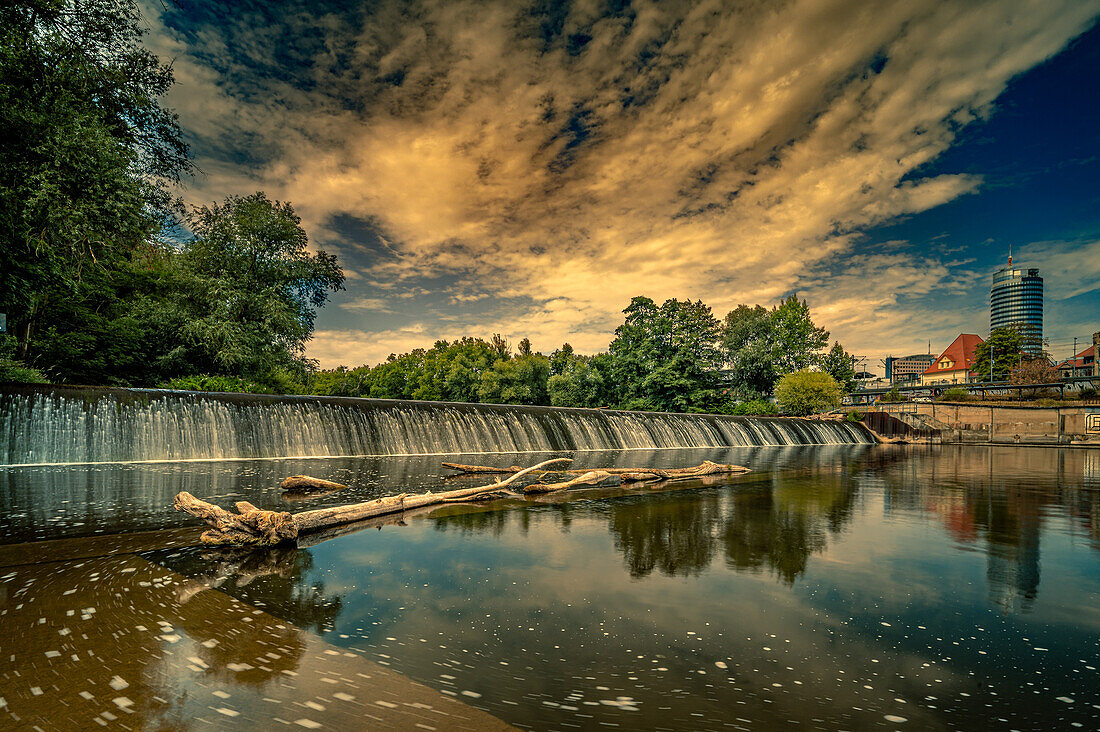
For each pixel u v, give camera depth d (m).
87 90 16.80
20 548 6.46
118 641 3.83
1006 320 181.50
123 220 16.94
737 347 70.44
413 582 5.44
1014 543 7.64
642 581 5.60
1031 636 4.27
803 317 72.00
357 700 3.04
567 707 3.01
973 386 75.94
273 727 2.71
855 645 4.04
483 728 2.74
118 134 19.48
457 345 87.06
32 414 15.65
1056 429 45.12
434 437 24.70
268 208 33.00
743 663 3.68
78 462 16.12
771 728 2.82
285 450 20.05
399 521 8.74
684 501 11.31
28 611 4.38
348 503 10.03
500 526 8.42
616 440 32.81
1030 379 75.31
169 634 3.99
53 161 14.77
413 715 2.87
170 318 28.45
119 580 5.27
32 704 2.91
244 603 4.73
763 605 4.90
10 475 13.34
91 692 3.08
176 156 21.98
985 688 3.38
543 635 4.12
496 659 3.67
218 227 31.33
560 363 67.31
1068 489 14.12
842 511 10.21
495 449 26.70
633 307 56.25
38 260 15.83
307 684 3.23
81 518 8.23
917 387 88.00
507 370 58.19
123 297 30.64
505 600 4.93
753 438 41.03
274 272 32.81
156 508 9.10
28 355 22.81
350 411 22.56
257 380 32.53
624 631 4.23
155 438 17.59
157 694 3.07
